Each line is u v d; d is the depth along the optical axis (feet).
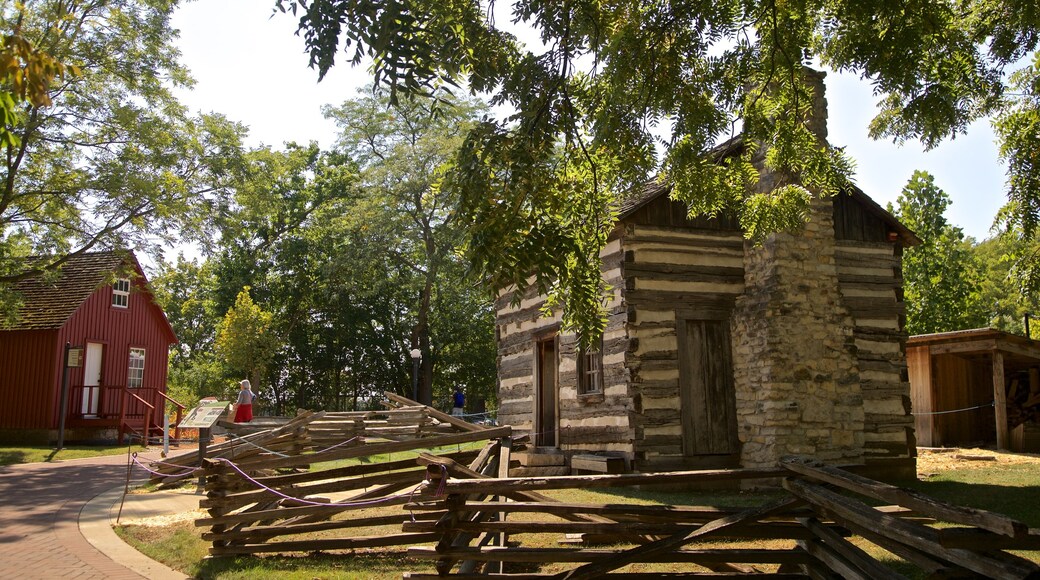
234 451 39.88
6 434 79.82
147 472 51.62
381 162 132.67
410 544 24.56
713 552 19.42
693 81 30.73
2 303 73.31
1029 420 65.36
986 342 60.34
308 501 28.43
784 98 33.06
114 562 25.26
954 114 30.73
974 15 32.83
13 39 16.25
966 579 13.12
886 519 14.82
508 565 23.08
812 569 19.15
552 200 24.17
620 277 43.32
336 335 148.97
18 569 24.14
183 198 74.33
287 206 149.48
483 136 22.52
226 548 25.41
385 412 53.16
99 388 85.46
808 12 31.60
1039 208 34.55
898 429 44.45
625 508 19.45
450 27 22.71
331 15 20.40
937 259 91.76
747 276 44.39
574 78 29.07
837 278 43.88
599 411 44.78
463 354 150.30
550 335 51.37
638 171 29.86
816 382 41.32
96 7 68.64
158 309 95.04
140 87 71.31
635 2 29.40
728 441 42.57
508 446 31.83
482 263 21.97
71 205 71.20
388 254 132.16
